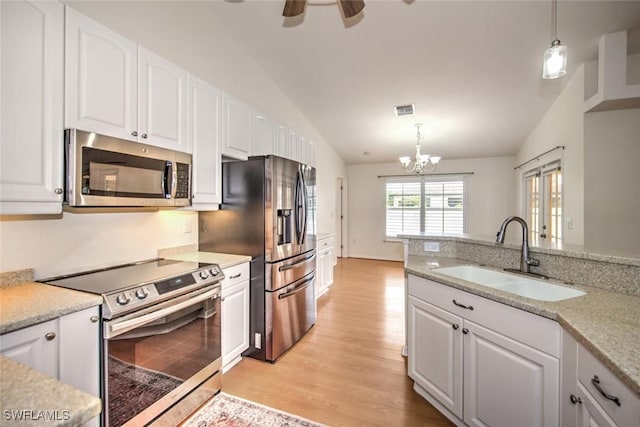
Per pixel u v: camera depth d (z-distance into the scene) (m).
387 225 6.71
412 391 1.99
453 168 6.14
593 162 2.81
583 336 0.98
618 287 1.45
